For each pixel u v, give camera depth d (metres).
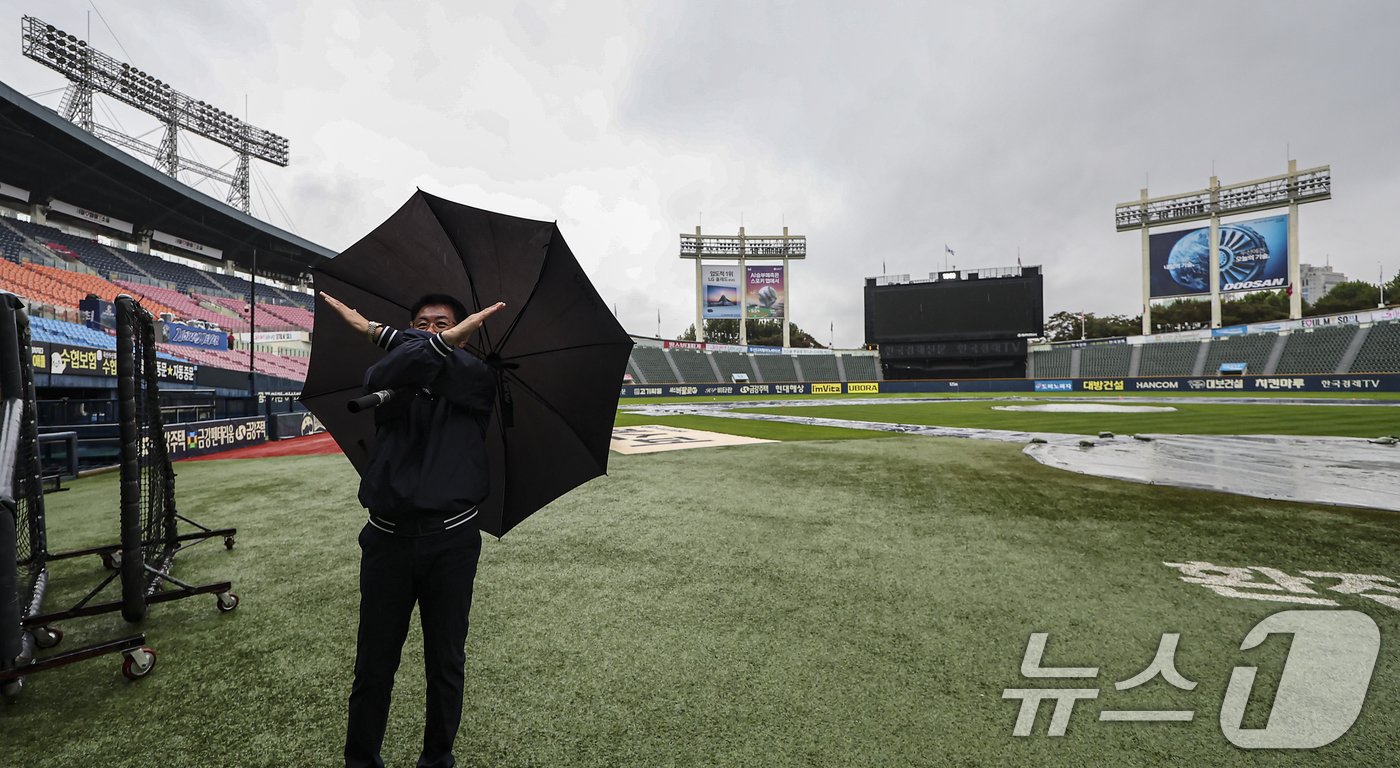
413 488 1.61
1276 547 4.21
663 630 2.88
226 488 6.93
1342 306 61.59
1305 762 1.84
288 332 30.44
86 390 11.28
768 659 2.57
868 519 5.16
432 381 1.72
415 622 3.04
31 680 2.45
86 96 30.23
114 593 3.60
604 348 2.08
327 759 1.91
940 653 2.62
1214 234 42.31
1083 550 4.18
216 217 31.11
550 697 2.27
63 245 28.11
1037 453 9.48
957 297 43.34
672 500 6.00
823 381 50.09
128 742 2.02
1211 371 41.22
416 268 2.00
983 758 1.88
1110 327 75.00
